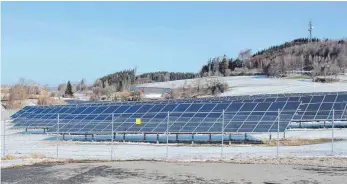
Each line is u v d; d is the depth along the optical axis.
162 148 27.47
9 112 59.91
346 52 172.00
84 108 41.88
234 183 14.73
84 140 33.16
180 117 32.16
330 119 31.89
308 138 30.00
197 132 28.89
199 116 32.19
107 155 24.48
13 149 28.12
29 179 15.89
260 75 137.50
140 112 36.06
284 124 27.80
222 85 95.25
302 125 36.44
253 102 34.78
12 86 112.12
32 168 18.78
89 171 17.67
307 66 150.50
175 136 33.88
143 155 24.31
